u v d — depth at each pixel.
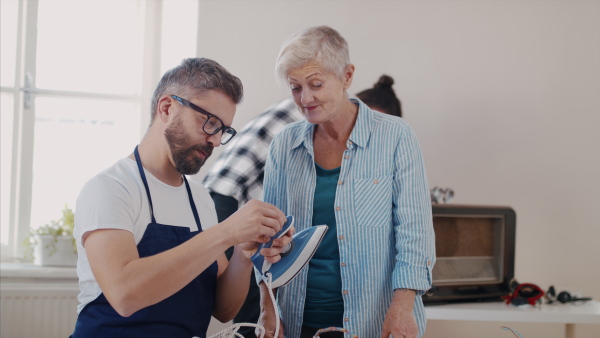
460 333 2.99
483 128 3.02
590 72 3.04
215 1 2.87
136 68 3.20
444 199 2.54
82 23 3.14
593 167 3.03
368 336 1.63
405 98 3.00
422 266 1.58
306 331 1.68
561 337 3.02
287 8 2.92
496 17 3.03
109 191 1.31
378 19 2.99
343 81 1.63
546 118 3.03
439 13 3.02
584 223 3.02
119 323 1.31
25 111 3.04
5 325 2.75
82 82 3.14
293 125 1.77
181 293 1.39
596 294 3.01
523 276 3.01
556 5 3.03
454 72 3.02
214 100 1.37
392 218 1.67
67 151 3.11
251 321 2.29
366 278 1.62
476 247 2.41
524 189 3.02
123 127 3.18
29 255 3.02
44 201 3.08
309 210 1.67
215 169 2.41
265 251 1.43
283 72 1.57
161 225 1.38
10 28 3.05
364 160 1.65
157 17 3.21
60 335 2.79
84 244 1.29
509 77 3.03
